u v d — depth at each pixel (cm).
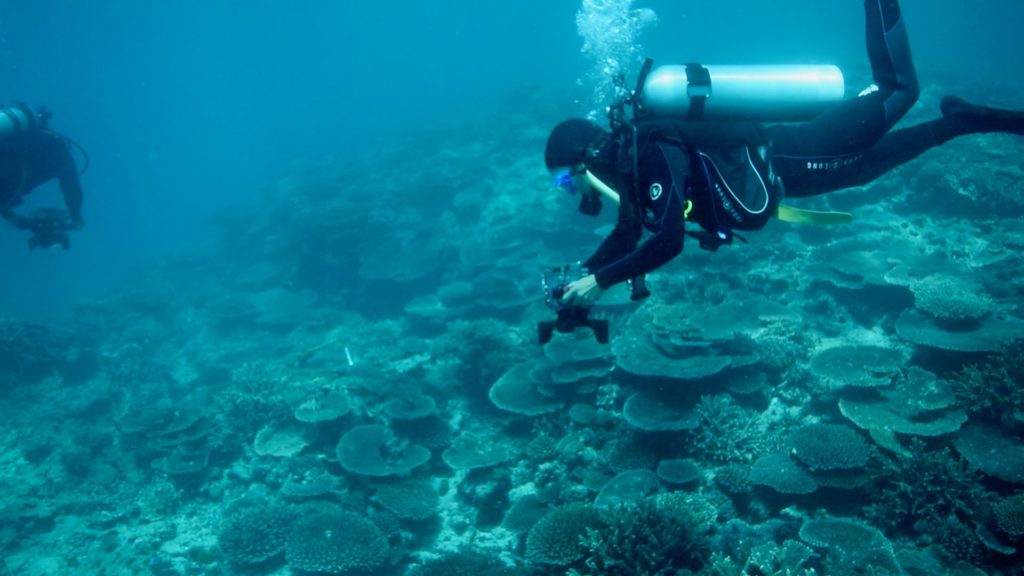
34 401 1388
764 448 690
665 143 255
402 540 769
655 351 804
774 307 884
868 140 280
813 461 611
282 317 1522
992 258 912
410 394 959
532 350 1005
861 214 1138
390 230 1712
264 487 910
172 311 1867
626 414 728
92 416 1305
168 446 1025
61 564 866
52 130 733
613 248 280
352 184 2136
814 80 295
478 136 2230
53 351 1462
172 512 932
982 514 534
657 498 586
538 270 1311
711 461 698
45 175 734
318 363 1223
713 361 736
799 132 286
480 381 1005
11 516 945
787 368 780
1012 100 1755
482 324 1062
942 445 614
